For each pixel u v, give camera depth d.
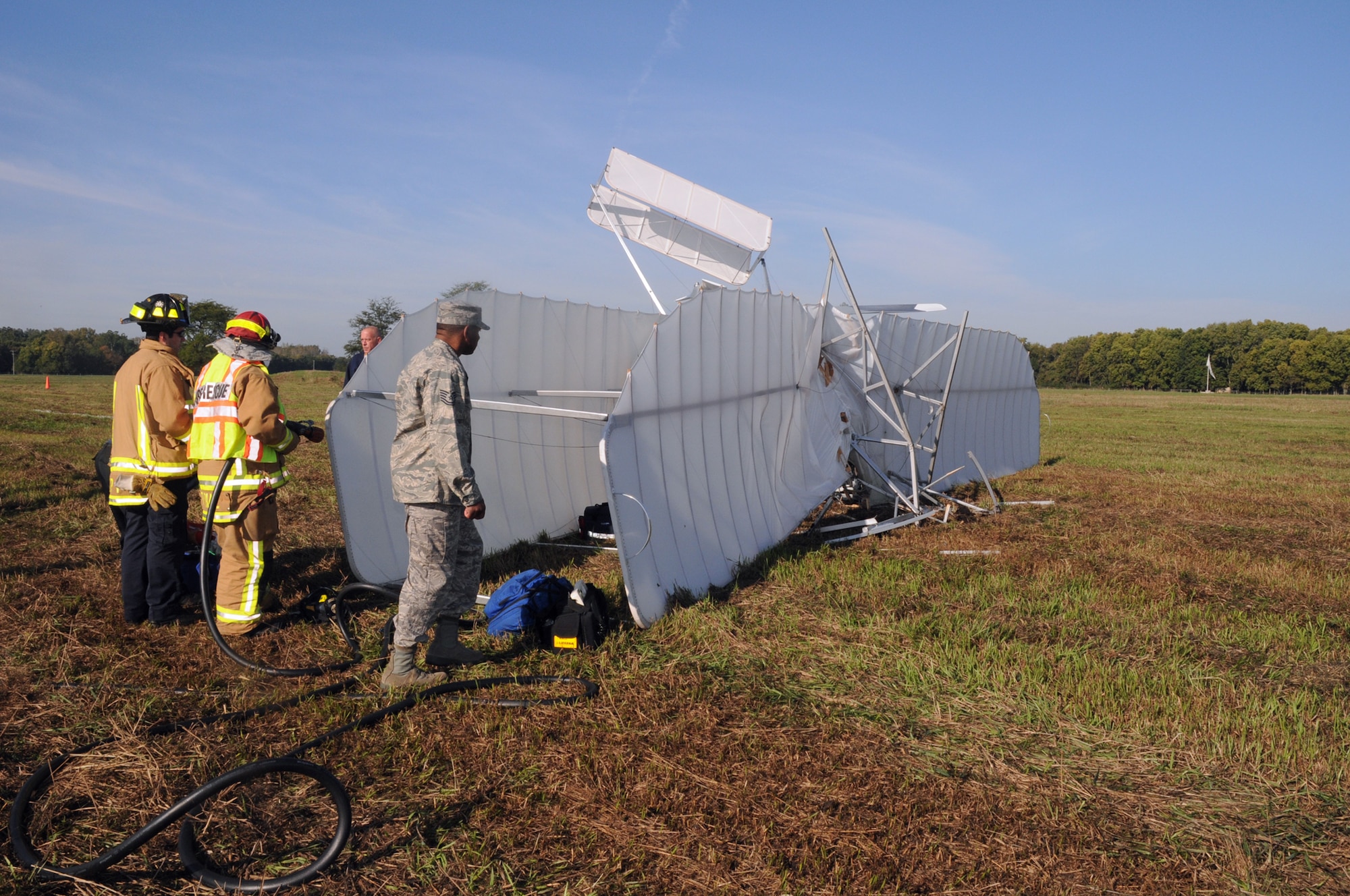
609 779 3.21
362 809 2.99
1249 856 2.86
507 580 6.15
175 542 4.92
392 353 5.99
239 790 3.06
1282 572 7.09
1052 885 2.66
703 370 6.55
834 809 3.08
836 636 5.08
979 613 5.63
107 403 26.41
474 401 5.49
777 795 3.14
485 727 3.59
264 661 4.45
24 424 17.27
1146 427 27.86
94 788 3.04
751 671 4.47
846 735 3.71
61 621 4.84
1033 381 15.30
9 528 7.30
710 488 6.59
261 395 4.64
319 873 2.60
